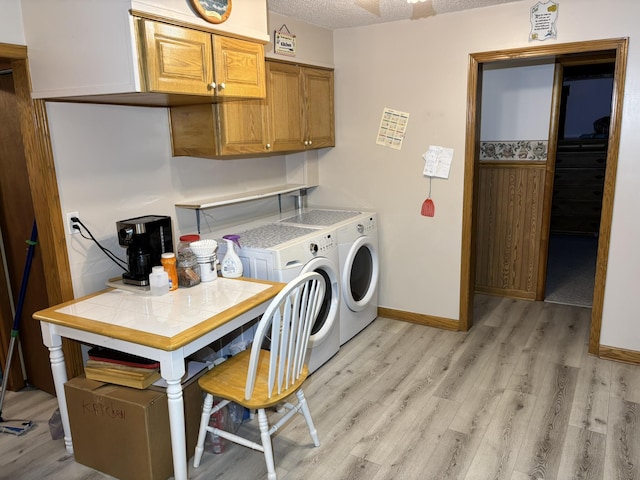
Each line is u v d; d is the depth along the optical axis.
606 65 5.96
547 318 3.82
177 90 2.02
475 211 3.47
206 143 2.74
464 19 3.15
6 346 2.79
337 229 3.16
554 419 2.48
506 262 4.29
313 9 3.02
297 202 3.95
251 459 2.25
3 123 2.42
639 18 2.67
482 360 3.14
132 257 2.31
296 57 3.27
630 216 2.87
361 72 3.60
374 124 3.62
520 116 3.99
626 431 2.37
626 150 2.80
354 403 2.68
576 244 6.24
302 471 2.16
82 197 2.40
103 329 1.89
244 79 2.37
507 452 2.24
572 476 2.08
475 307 4.11
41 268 2.54
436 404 2.65
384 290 3.86
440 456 2.23
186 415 2.19
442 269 3.58
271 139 3.11
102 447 2.13
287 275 2.68
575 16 2.84
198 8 2.05
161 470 2.08
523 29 2.99
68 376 2.52
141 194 2.69
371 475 2.12
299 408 2.26
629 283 2.95
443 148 3.39
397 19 3.33
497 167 4.15
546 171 3.97
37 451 2.34
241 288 2.37
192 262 2.43
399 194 3.63
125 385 2.11
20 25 2.12
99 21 1.89
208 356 2.49
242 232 3.10
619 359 3.06
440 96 3.33
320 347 3.04
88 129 2.39
